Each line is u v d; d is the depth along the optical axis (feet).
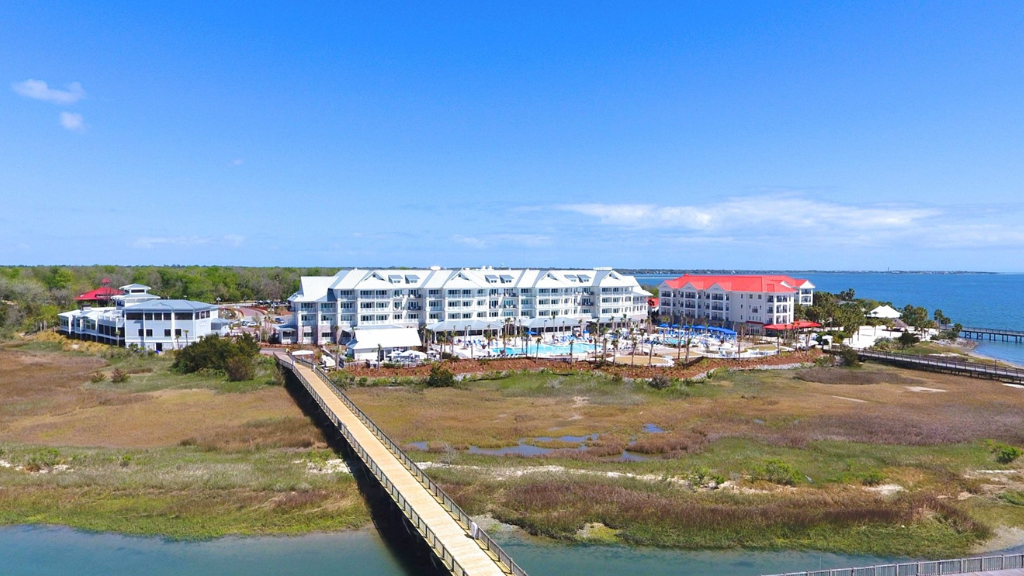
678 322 513.04
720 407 230.07
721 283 491.72
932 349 394.32
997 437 183.73
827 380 286.87
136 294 445.37
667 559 114.01
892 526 125.08
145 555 114.83
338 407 198.39
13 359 331.16
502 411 224.53
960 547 117.60
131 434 191.42
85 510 131.64
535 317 445.78
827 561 113.19
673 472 154.81
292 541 120.78
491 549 103.65
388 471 139.74
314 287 397.39
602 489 140.67
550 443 184.14
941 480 149.59
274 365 310.04
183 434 191.11
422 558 114.32
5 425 201.36
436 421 208.44
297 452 172.65
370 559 114.11
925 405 233.76
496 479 148.97
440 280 423.23
